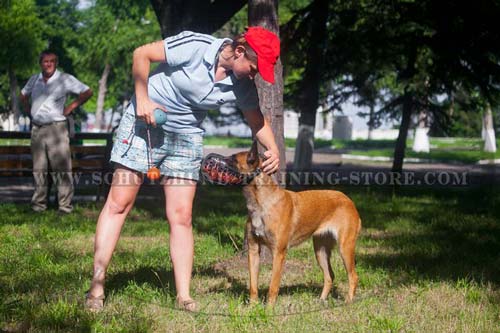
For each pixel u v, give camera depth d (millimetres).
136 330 3836
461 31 11789
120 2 26812
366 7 13664
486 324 4168
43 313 4059
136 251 6480
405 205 11312
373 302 4766
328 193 4934
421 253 6895
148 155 4312
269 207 4430
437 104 13320
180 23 9969
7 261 5762
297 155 14102
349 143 27469
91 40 26406
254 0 6238
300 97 14531
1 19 15836
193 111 4305
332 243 5078
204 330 3926
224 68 4145
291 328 4008
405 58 13117
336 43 13648
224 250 6699
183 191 4422
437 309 4586
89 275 5207
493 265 6211
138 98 4121
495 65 11875
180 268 4445
